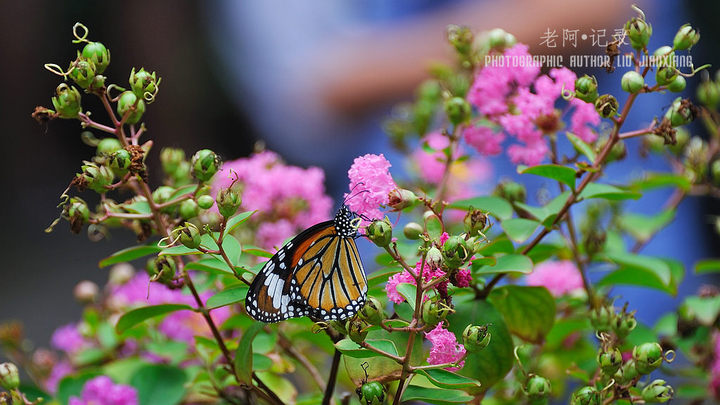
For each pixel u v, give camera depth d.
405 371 0.92
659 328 1.11
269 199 1.09
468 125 1.04
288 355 1.05
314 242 0.93
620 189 1.00
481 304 0.99
